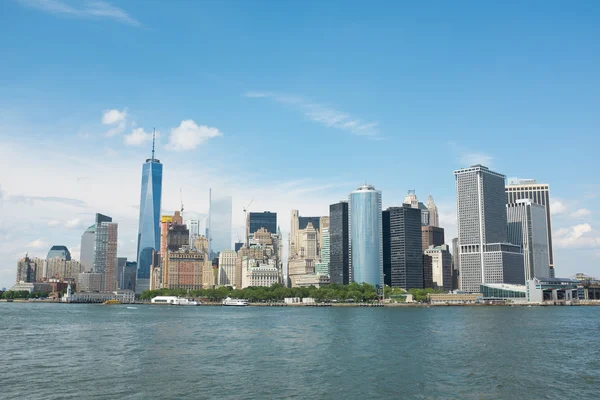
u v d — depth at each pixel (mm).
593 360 148250
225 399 103625
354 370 132875
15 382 117125
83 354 158375
